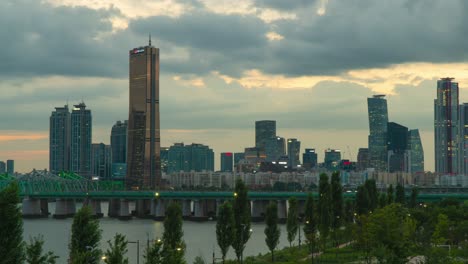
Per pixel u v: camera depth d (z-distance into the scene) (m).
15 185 89.31
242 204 166.50
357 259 179.88
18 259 88.19
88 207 106.94
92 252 100.94
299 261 182.12
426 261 144.12
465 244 180.88
